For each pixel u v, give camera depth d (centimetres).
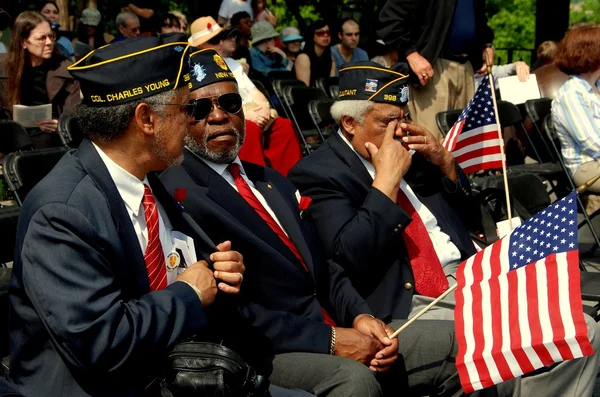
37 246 623
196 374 643
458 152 1226
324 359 808
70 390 637
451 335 877
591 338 939
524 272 811
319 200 1004
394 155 994
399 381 879
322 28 2628
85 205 638
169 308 651
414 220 1045
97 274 629
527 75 1869
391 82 1037
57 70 1753
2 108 1736
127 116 662
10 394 605
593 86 1611
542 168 1705
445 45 1598
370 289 994
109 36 3078
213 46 1493
